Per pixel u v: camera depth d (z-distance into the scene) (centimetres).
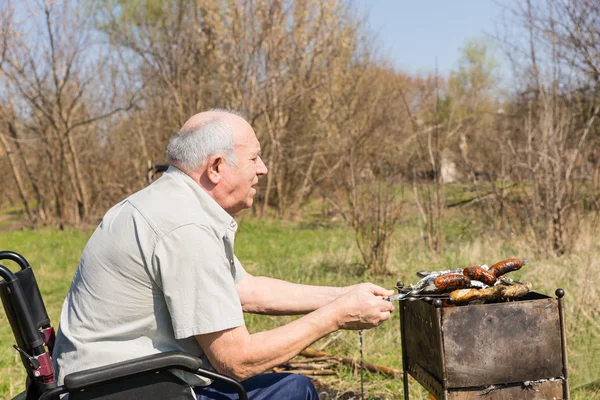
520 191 807
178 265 217
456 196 1078
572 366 386
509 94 1177
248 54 1414
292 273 721
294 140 1518
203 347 222
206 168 238
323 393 374
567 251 704
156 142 1486
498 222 810
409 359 266
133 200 230
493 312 228
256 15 1392
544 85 816
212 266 219
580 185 776
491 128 1097
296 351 228
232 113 252
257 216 1466
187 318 216
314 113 1480
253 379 248
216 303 217
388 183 771
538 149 782
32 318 226
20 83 1405
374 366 400
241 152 240
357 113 1391
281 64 1437
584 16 851
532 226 752
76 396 205
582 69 874
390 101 1389
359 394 373
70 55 1447
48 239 1259
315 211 1505
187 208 226
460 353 227
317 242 1004
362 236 732
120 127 1552
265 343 222
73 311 227
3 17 1370
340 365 412
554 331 231
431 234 823
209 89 1473
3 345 499
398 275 688
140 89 1402
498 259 716
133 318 222
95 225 1491
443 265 720
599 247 689
